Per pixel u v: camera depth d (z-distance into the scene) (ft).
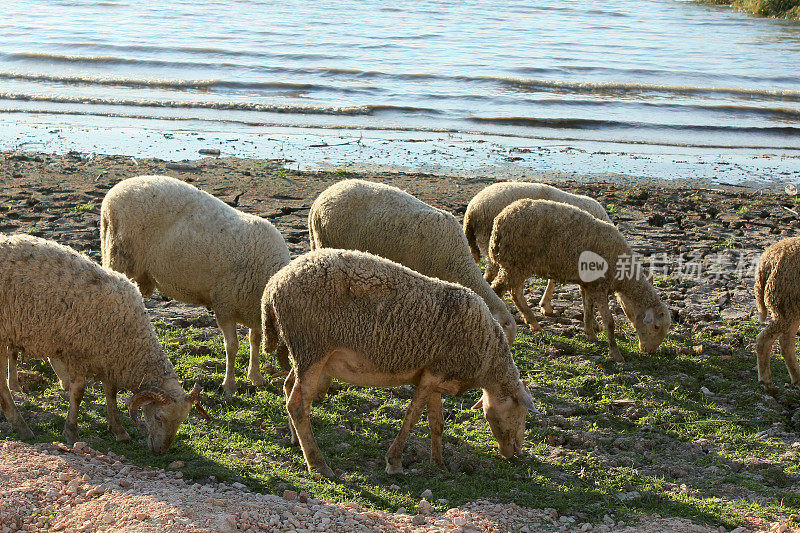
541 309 36.37
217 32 138.72
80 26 138.21
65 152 63.82
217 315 26.13
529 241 31.65
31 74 96.53
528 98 97.45
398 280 20.22
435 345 20.17
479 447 23.15
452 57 124.57
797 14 195.21
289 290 19.86
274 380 26.81
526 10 201.57
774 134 86.33
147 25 143.64
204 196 27.20
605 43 147.84
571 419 25.54
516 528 18.12
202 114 82.64
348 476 20.57
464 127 83.20
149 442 20.85
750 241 49.01
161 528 15.39
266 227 26.30
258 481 19.39
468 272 30.07
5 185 52.16
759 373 28.99
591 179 64.49
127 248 26.71
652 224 53.01
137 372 20.95
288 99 91.45
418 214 30.63
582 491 20.52
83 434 21.40
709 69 121.39
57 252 20.58
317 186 57.26
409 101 93.20
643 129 85.76
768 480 22.22
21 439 20.57
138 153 64.85
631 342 33.42
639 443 23.97
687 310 37.06
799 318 28.07
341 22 161.48
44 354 20.62
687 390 28.66
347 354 20.22
